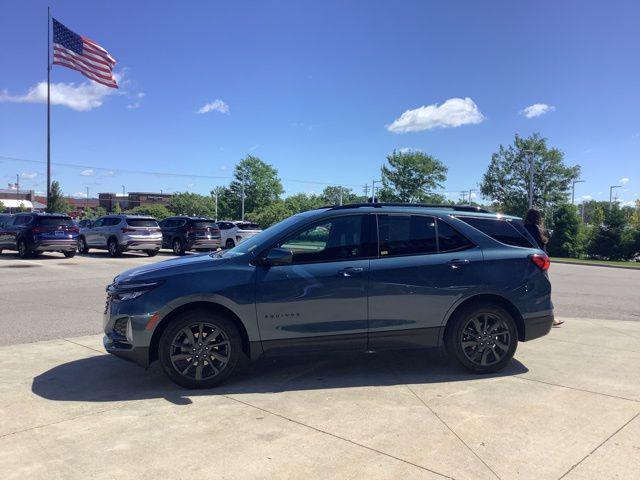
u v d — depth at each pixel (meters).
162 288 4.73
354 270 4.99
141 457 3.43
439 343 5.20
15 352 6.11
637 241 34.59
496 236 5.42
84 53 26.02
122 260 19.34
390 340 5.08
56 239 19.55
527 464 3.34
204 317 4.77
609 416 4.14
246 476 3.19
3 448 3.56
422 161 67.75
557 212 38.47
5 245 20.30
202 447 3.57
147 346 4.72
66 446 3.59
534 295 5.34
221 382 4.85
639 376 5.19
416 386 4.87
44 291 11.14
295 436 3.75
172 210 96.12
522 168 54.44
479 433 3.81
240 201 99.12
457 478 3.16
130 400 4.50
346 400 4.49
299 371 5.35
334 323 4.96
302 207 85.81
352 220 5.20
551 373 5.29
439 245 5.28
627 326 7.78
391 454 3.47
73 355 5.98
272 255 4.82
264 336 4.87
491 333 5.25
